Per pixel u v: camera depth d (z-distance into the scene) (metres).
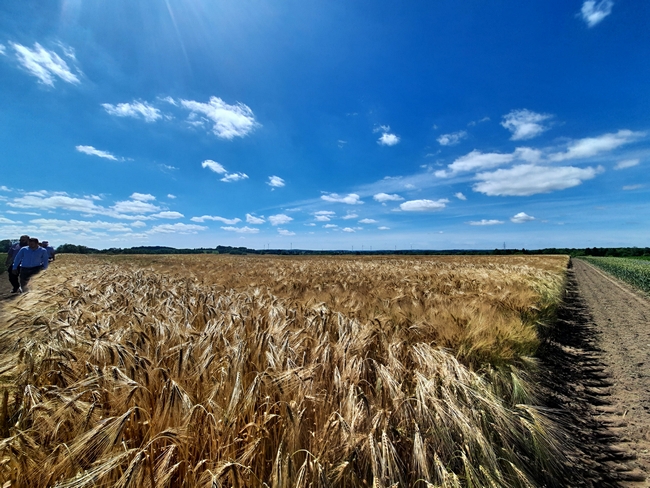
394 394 2.61
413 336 4.17
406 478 2.13
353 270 18.48
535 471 2.55
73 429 1.97
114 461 1.53
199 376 2.50
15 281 12.84
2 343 3.44
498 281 10.75
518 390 3.54
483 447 2.28
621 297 15.05
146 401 2.29
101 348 2.94
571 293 15.88
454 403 2.57
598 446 3.08
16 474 1.66
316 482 1.76
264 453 2.04
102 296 6.16
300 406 2.33
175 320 4.37
